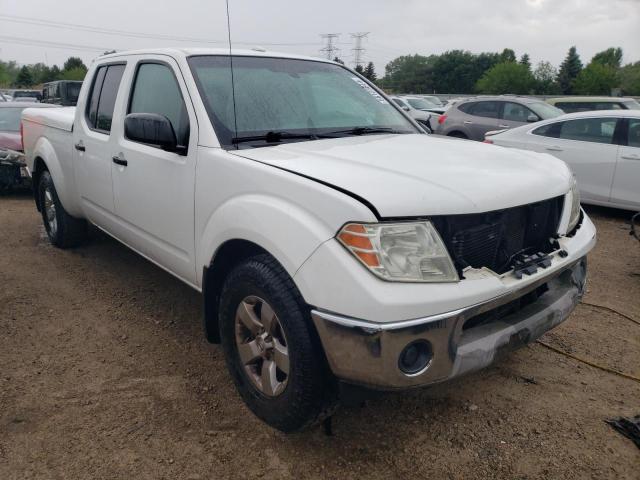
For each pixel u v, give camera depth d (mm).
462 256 2338
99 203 4211
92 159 4172
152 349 3537
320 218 2256
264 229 2422
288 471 2484
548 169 2932
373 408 2947
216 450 2607
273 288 2396
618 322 4031
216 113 3053
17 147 8180
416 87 118938
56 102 20906
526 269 2494
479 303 2250
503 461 2568
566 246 2811
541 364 3412
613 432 2777
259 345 2631
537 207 2672
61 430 2715
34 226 6484
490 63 111750
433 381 2223
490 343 2369
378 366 2121
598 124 7547
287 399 2459
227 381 3180
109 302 4250
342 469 2502
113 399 2980
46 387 3078
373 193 2223
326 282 2174
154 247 3520
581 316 4133
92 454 2557
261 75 3465
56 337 3674
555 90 88625
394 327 2074
